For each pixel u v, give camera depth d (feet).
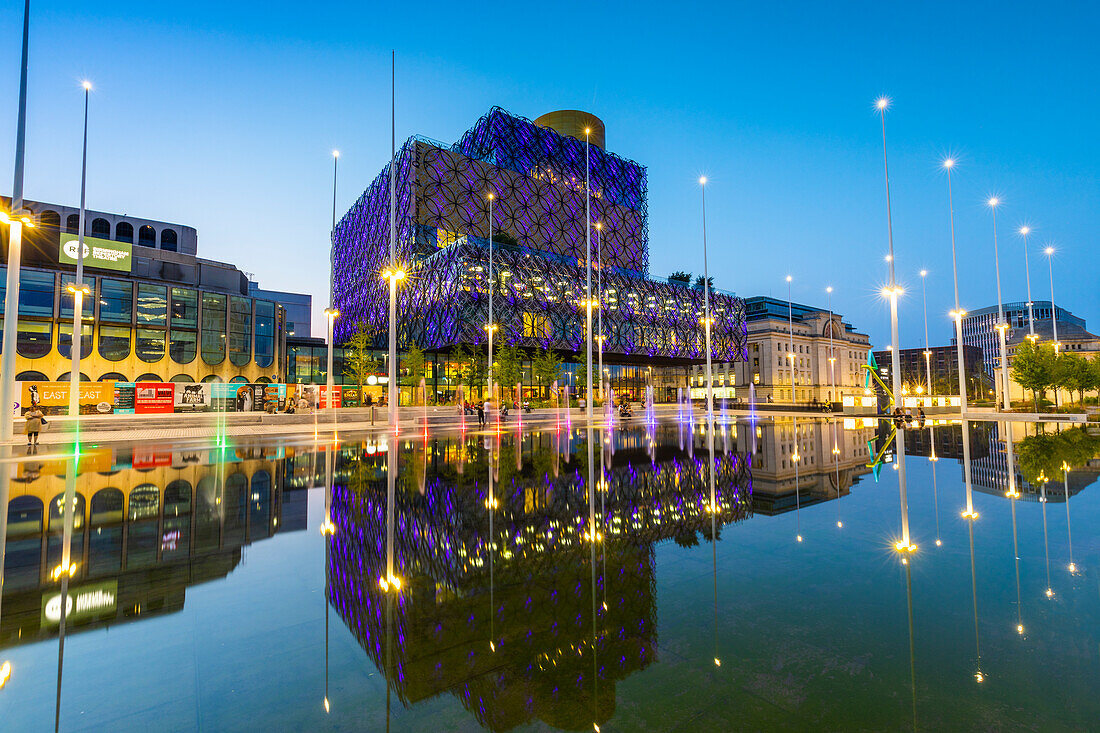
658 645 11.86
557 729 8.72
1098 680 9.82
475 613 14.05
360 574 17.42
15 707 9.54
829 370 335.88
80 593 15.78
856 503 28.58
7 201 185.68
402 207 208.03
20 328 134.82
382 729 8.80
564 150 261.03
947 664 10.62
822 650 11.41
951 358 407.03
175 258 193.98
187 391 120.37
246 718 9.22
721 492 32.35
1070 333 343.26
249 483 35.99
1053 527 22.59
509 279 194.80
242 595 15.55
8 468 43.39
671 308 255.09
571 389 238.07
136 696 9.99
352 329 262.47
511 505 28.53
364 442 68.64
